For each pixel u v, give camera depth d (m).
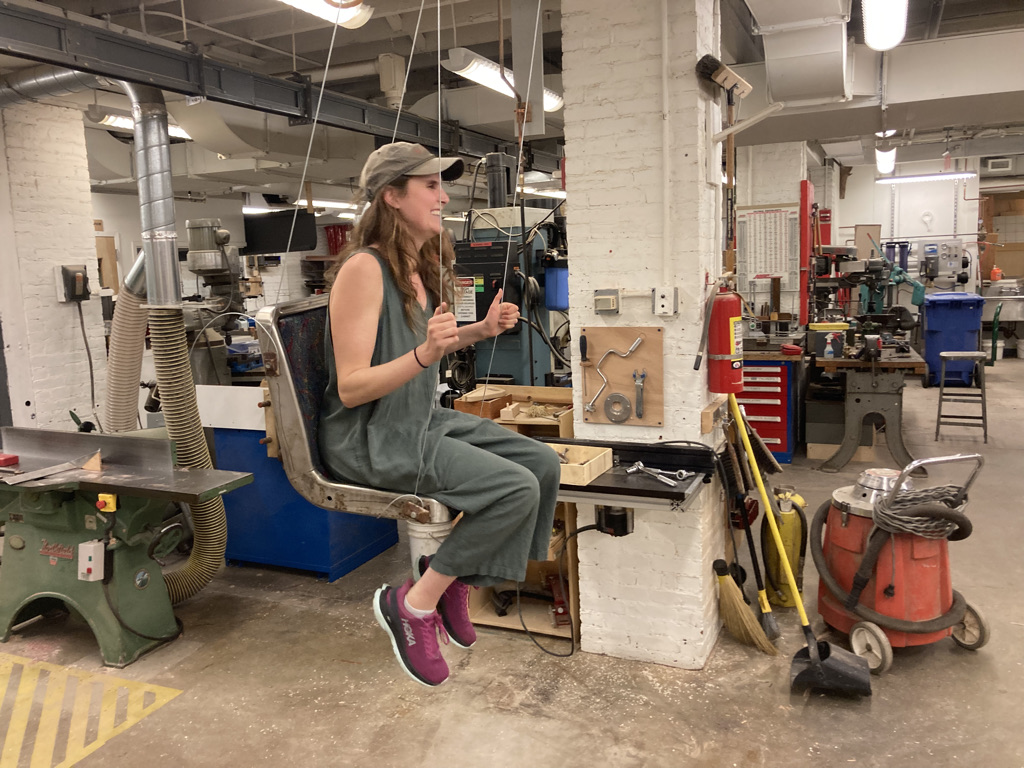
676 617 2.74
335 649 3.02
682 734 2.36
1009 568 3.52
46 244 5.17
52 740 2.45
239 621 3.29
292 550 3.77
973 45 5.12
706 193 2.62
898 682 2.63
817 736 2.33
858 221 11.52
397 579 3.72
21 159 5.00
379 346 1.35
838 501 2.86
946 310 8.11
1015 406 7.20
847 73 5.18
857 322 6.36
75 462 2.96
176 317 3.47
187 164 8.25
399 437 1.33
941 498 2.71
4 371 4.96
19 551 3.08
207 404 3.78
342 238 13.70
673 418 2.68
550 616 3.14
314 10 3.60
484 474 1.28
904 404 7.44
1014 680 2.62
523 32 3.67
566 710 2.51
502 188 5.20
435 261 1.50
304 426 1.38
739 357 2.67
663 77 2.48
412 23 5.63
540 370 4.38
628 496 2.47
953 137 10.02
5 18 3.33
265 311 1.36
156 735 2.46
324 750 2.36
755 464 2.85
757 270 7.47
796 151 7.86
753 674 2.70
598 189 2.66
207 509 3.31
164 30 5.46
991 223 12.11
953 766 2.17
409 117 6.38
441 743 2.37
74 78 4.30
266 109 4.96
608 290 2.68
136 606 2.98
